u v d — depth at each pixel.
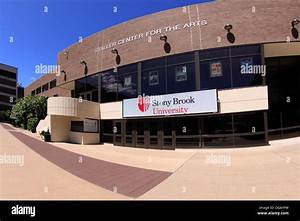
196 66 19.22
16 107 36.47
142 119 21.34
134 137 21.64
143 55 21.48
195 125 19.05
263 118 17.44
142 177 10.11
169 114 19.62
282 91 20.62
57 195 7.56
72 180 9.36
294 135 19.78
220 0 19.03
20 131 30.59
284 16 18.05
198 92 18.70
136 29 22.11
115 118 23.06
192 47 19.42
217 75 18.67
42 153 15.41
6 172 9.98
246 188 8.15
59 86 29.83
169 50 20.23
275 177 9.20
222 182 8.98
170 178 9.86
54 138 23.05
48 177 9.61
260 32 18.14
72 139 23.70
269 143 17.78
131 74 22.30
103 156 15.77
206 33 19.12
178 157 15.30
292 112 20.20
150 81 21.08
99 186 8.70
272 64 21.05
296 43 18.17
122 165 12.74
